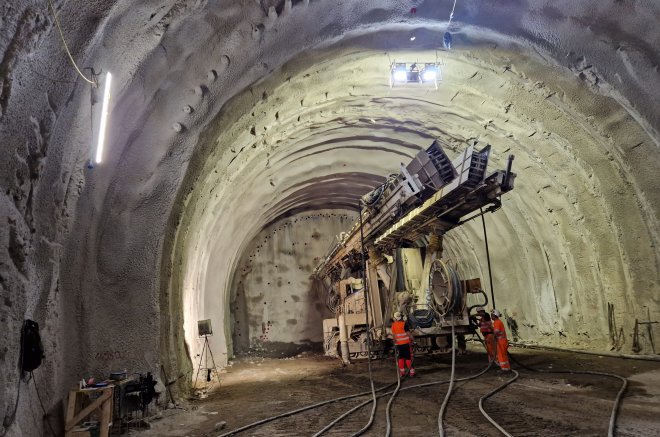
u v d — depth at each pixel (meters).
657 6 7.52
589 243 11.86
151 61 6.19
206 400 8.66
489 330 10.19
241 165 11.52
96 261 6.82
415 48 9.05
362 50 8.79
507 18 8.21
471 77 10.35
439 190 8.79
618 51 8.38
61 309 5.82
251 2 6.25
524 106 10.66
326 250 21.75
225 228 15.16
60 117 4.79
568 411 5.64
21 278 4.42
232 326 20.52
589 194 11.36
